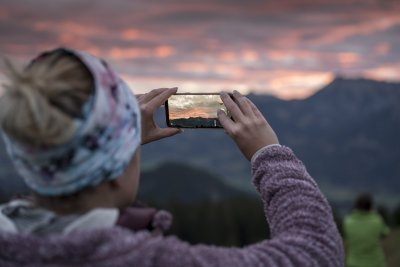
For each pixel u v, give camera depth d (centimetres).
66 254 109
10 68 108
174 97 166
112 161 117
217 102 165
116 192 124
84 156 113
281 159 141
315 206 131
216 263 116
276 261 120
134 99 126
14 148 115
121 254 110
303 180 137
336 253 126
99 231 111
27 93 106
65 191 116
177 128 167
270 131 146
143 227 118
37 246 109
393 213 10075
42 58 117
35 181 117
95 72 113
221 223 12394
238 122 147
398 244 2325
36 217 118
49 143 108
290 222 129
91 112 111
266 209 138
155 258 113
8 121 106
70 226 115
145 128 164
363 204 1051
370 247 1052
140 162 130
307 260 121
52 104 110
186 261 114
